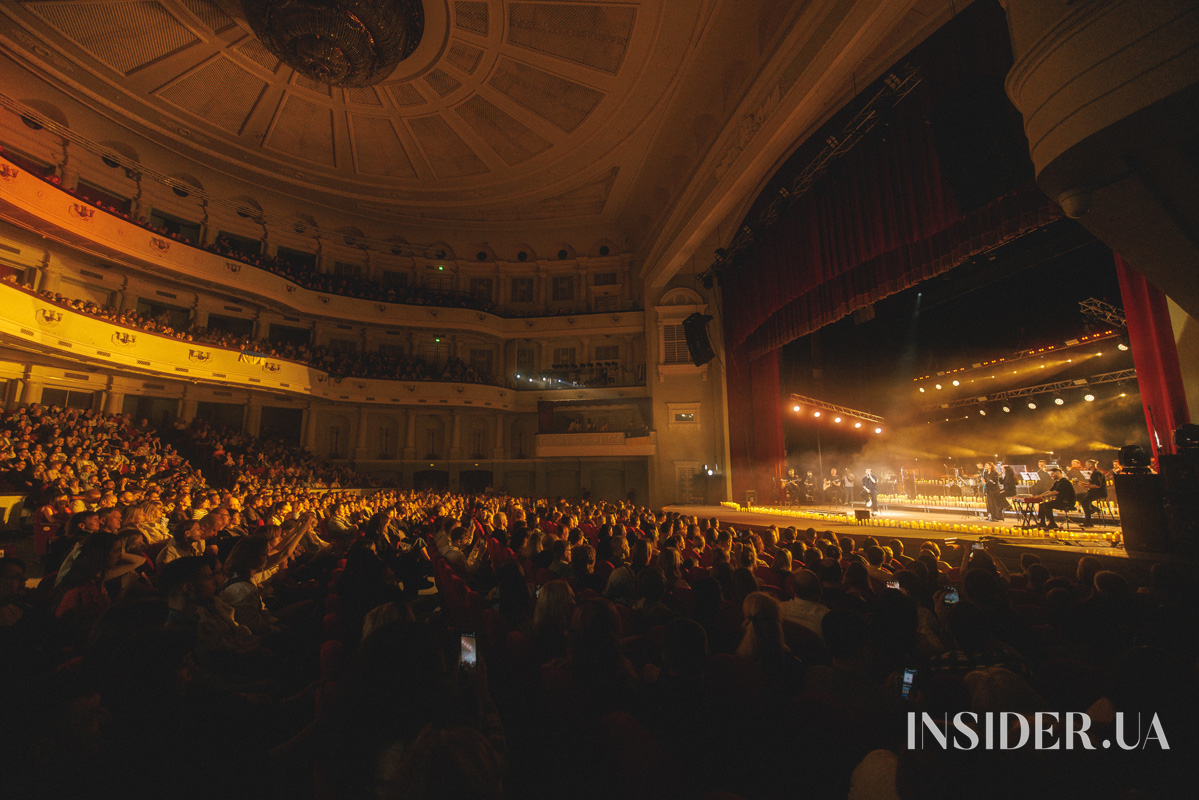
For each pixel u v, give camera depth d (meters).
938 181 10.24
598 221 26.59
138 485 13.15
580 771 2.30
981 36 9.27
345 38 13.46
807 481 21.89
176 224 21.66
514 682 2.94
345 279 25.27
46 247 17.52
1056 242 14.02
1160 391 9.03
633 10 14.23
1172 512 7.07
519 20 15.26
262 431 23.89
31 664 2.13
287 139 20.14
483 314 26.80
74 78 16.53
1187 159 3.95
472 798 1.36
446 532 7.68
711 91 15.91
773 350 20.12
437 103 18.44
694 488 23.67
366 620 2.48
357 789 1.55
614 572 4.61
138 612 2.13
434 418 27.86
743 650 2.86
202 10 15.10
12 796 1.66
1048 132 4.05
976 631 2.81
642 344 27.41
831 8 10.38
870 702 2.38
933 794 1.33
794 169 16.73
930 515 15.45
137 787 1.71
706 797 1.62
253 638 3.51
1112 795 1.61
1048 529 10.36
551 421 26.22
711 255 24.20
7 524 11.06
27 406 15.74
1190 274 5.18
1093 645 3.12
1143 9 3.55
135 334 17.33
